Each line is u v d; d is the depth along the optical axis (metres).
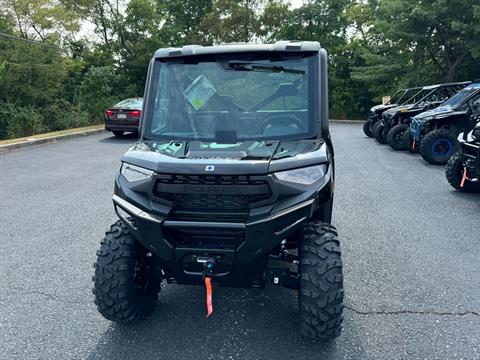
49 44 19.09
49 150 12.62
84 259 4.54
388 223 5.63
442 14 22.23
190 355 2.90
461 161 6.86
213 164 2.67
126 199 2.83
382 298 3.64
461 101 10.09
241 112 3.34
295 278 2.88
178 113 3.42
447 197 6.96
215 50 3.47
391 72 26.73
